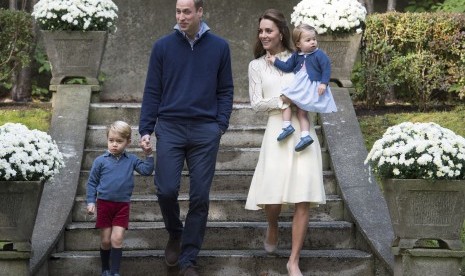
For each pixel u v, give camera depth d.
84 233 9.36
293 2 14.27
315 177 8.56
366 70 12.82
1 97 14.55
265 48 8.77
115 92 14.13
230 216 9.91
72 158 10.26
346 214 9.81
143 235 9.41
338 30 11.78
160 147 8.41
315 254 9.12
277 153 8.64
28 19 12.78
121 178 8.57
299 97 8.55
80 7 11.79
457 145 8.12
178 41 8.48
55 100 11.51
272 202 8.55
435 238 8.21
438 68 12.48
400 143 8.11
